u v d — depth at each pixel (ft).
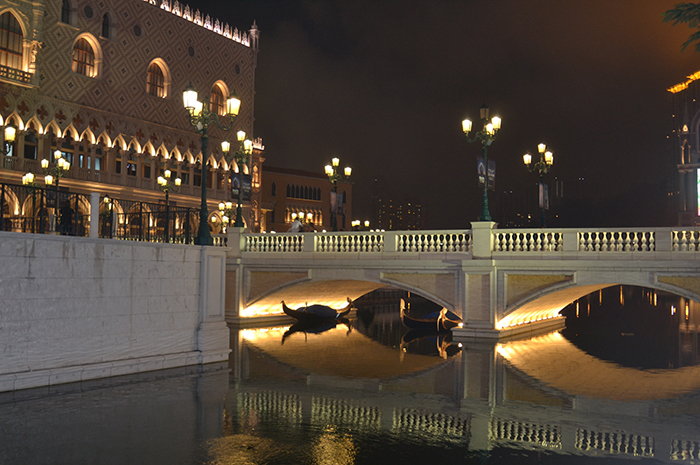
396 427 30.55
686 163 249.14
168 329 46.55
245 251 84.48
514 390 39.75
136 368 43.52
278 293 83.20
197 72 167.53
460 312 69.97
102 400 35.09
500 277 67.67
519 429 30.40
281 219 261.03
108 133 145.18
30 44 127.44
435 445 27.71
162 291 45.98
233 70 179.01
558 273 64.95
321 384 41.16
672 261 59.77
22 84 125.59
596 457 26.12
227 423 30.76
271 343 63.93
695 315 104.63
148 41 154.10
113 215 59.11
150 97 155.02
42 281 38.34
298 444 27.63
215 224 172.55
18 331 37.22
